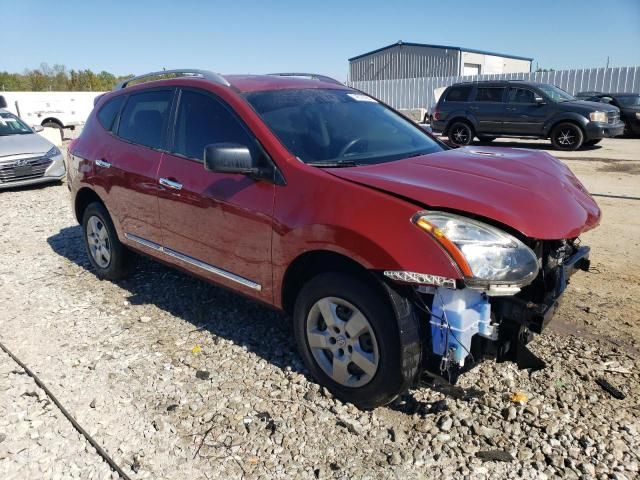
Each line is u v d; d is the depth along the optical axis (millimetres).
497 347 2807
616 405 3080
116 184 4574
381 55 41125
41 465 2744
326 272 3070
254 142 3441
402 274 2652
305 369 3539
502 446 2791
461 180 3033
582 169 11359
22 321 4387
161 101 4312
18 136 10852
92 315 4465
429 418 3018
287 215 3145
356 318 2965
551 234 2742
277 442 2859
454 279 2557
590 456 2697
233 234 3516
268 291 3398
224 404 3189
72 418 3082
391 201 2773
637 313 4199
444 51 37469
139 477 2641
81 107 26281
